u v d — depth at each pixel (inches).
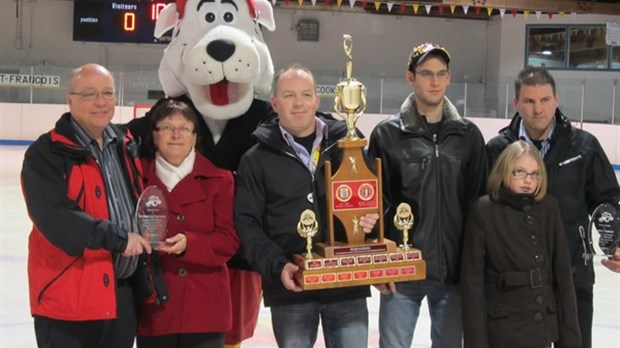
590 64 757.3
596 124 630.5
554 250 113.2
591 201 124.5
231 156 136.3
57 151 96.5
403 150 118.4
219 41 131.5
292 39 815.1
